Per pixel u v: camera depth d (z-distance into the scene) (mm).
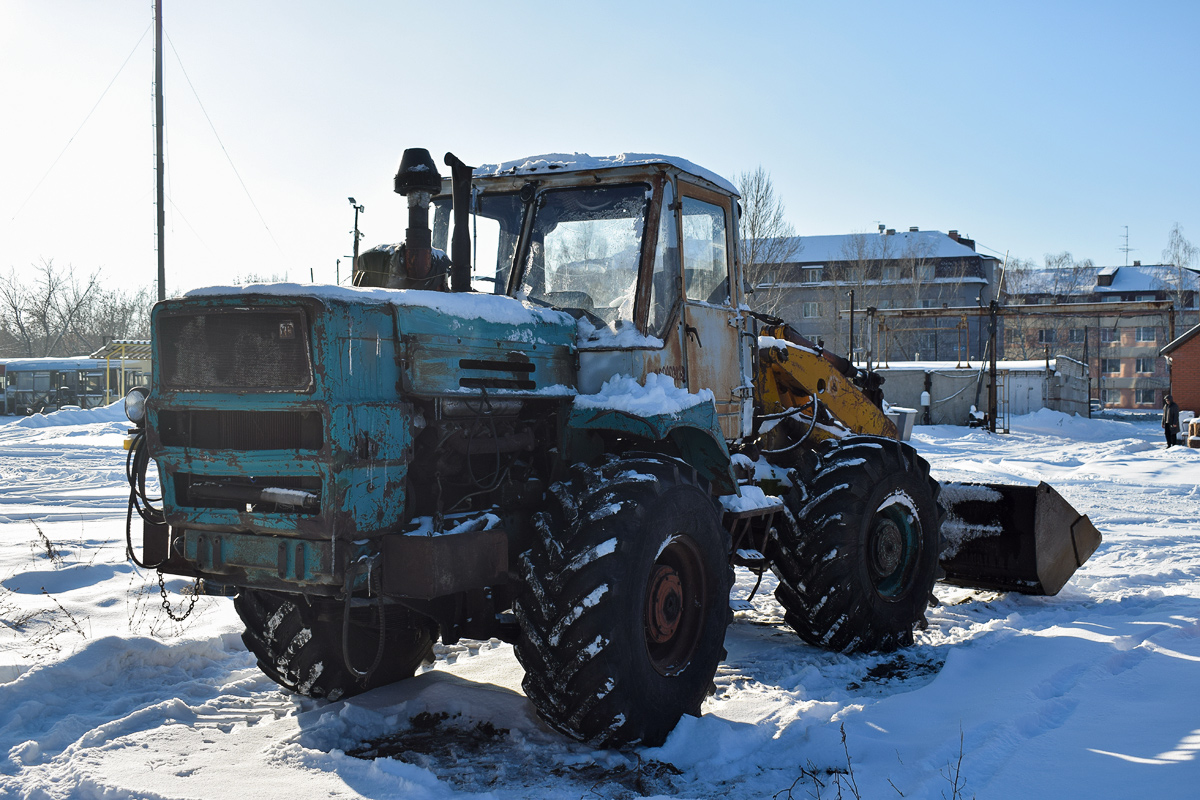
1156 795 2896
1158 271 74562
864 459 5250
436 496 3658
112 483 14219
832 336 62781
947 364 33938
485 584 3555
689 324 4570
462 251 4184
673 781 3371
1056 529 6555
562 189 4488
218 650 5109
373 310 3455
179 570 3686
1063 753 3322
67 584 6574
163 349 3578
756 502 4707
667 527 3803
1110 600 6438
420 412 3598
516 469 4078
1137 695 4031
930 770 3172
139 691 4469
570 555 3555
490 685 4523
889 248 66562
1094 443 24250
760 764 3539
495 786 3338
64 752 3604
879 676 4871
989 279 66188
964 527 6625
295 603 4160
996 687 4199
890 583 5598
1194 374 32875
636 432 3932
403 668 4586
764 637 5660
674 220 4422
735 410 5027
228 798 3121
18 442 22266
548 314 4180
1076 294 71312
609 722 3514
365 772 3354
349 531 3295
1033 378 31453
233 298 3393
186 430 3566
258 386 3375
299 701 4328
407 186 4035
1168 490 14164
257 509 3434
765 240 36469
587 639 3465
